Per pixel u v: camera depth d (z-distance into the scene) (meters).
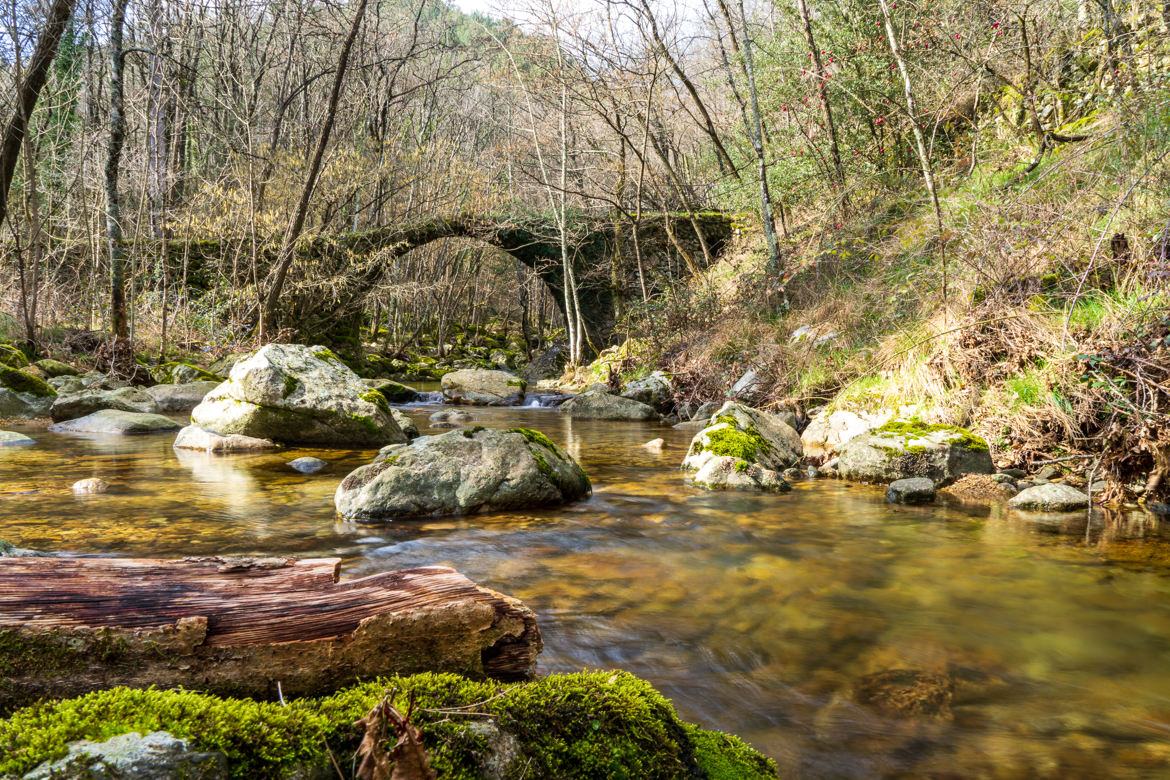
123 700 1.50
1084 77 10.36
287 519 4.94
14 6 12.61
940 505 5.70
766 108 16.25
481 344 37.81
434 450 5.37
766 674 2.70
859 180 12.45
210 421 8.71
